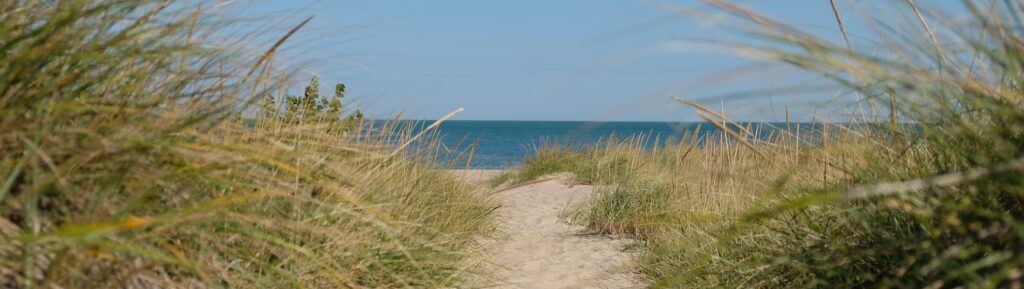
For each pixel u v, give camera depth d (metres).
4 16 2.06
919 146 2.45
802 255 2.67
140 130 2.23
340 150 3.63
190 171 2.29
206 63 2.56
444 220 5.32
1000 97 1.90
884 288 2.24
